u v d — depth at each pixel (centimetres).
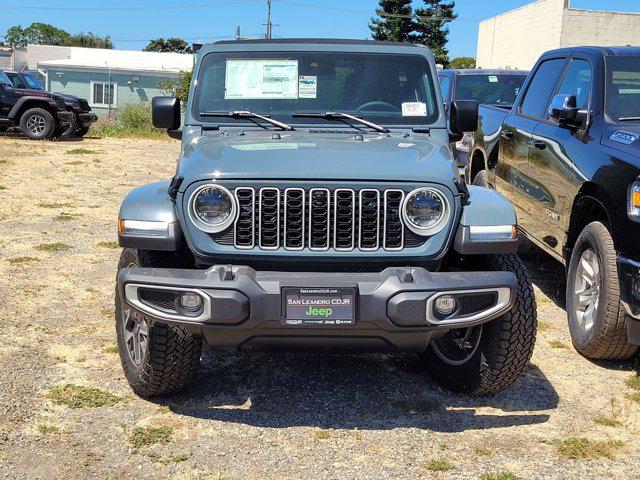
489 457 391
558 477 372
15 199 1104
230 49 515
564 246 580
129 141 2283
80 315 594
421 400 457
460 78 1162
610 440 414
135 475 365
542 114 680
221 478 364
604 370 514
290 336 389
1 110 2077
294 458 386
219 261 400
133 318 438
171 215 408
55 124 2120
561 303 665
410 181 396
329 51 514
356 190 394
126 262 461
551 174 611
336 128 493
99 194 1188
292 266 401
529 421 435
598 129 557
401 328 381
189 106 502
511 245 408
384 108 504
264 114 499
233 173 394
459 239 406
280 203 395
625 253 476
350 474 370
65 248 809
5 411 425
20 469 366
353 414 438
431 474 372
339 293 376
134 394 456
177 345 417
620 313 487
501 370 433
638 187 472
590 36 3253
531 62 3519
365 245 399
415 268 387
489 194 432
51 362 497
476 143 854
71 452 385
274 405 447
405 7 6538
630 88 577
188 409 439
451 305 386
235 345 402
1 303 613
